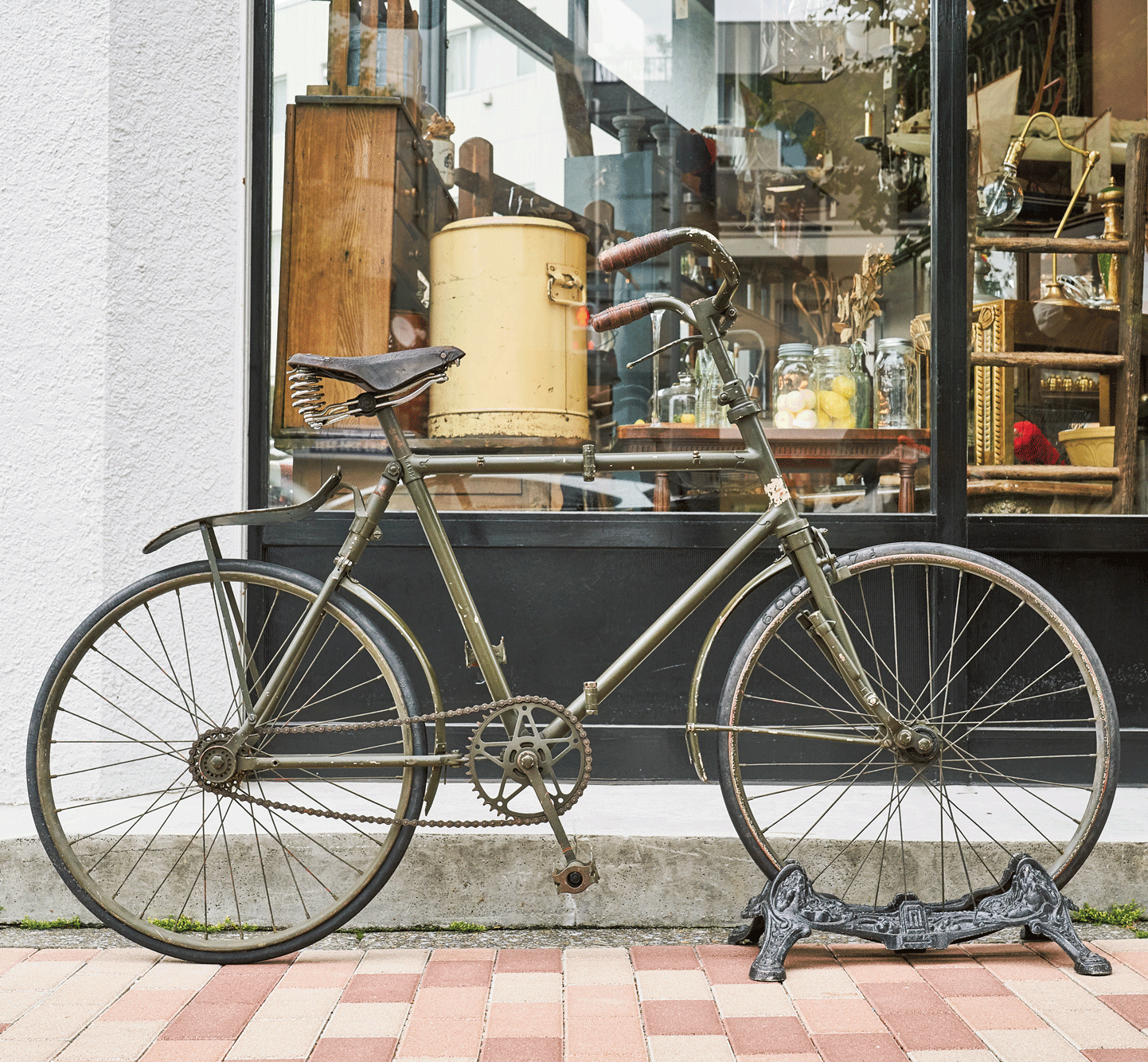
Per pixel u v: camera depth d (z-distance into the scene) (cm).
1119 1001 187
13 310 266
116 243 265
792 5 302
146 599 223
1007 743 282
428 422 294
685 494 285
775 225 301
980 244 296
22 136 265
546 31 303
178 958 211
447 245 298
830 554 223
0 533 266
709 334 222
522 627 283
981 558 222
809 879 226
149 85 269
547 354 298
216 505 276
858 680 221
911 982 196
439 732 214
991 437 291
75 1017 184
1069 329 295
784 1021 180
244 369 281
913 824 243
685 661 283
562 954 212
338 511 282
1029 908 207
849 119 299
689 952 212
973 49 294
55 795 263
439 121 299
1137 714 283
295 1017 183
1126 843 231
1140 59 304
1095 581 285
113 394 265
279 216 292
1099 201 300
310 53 293
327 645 280
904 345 294
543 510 282
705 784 278
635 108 304
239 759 217
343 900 212
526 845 230
